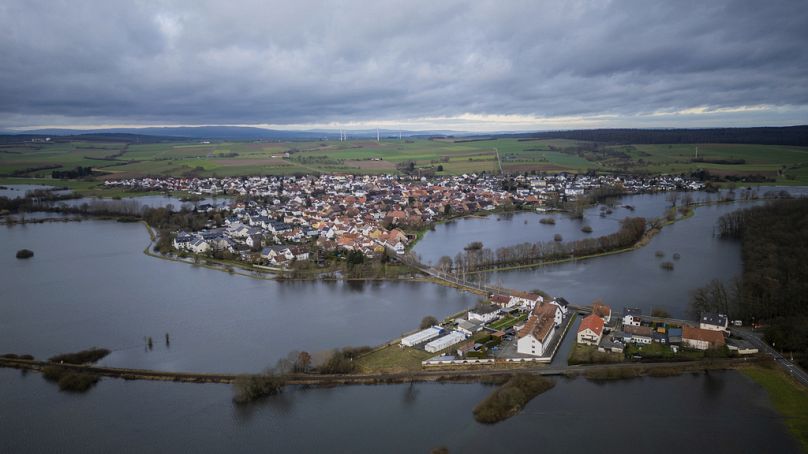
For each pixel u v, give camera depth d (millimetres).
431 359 191875
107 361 199000
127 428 157750
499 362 190625
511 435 151750
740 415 158875
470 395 173250
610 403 166750
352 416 162250
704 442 147250
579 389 175000
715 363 186250
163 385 181125
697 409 162375
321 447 148000
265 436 153500
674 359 191000
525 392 170375
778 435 149250
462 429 155000
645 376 181625
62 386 179125
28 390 179375
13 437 154000
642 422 156750
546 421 158000
